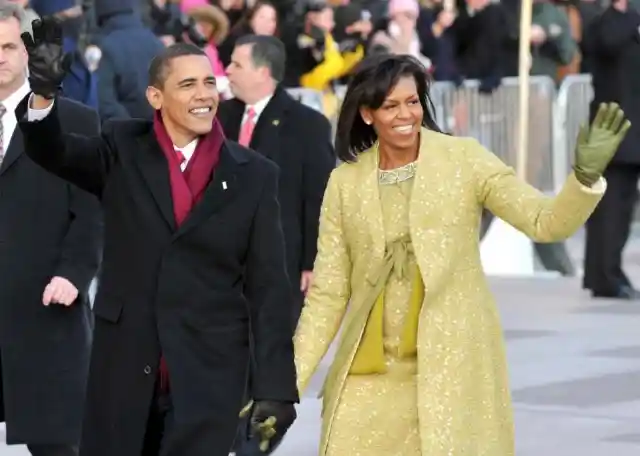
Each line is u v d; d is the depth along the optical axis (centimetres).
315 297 1953
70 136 1819
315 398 3288
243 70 2956
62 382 2273
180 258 1809
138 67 3566
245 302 1842
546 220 1838
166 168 1819
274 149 2959
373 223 1914
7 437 2270
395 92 1902
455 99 5531
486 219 5219
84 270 2261
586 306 4422
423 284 1902
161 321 1800
